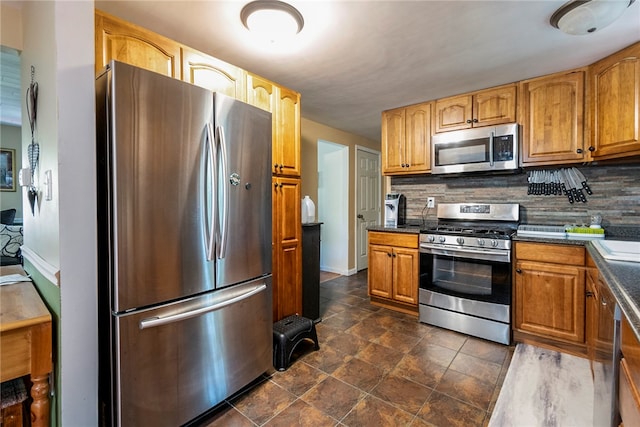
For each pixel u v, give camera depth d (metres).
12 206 4.61
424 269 2.82
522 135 2.61
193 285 1.51
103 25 1.51
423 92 2.90
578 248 2.11
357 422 1.58
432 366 2.10
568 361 2.13
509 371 2.03
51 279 1.28
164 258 1.40
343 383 1.91
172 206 1.42
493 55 2.18
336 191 4.79
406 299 2.99
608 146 2.16
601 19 1.64
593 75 2.29
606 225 2.49
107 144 1.26
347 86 2.75
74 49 1.25
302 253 2.75
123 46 1.57
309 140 3.97
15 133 4.65
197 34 1.91
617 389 1.11
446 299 2.69
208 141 1.55
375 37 1.94
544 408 1.67
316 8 1.65
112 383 1.30
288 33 1.82
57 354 1.28
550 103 2.48
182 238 1.46
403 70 2.42
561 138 2.44
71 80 1.25
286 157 2.52
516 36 1.93
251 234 1.82
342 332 2.65
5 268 2.03
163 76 1.38
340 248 4.77
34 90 1.59
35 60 1.58
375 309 3.21
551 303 2.23
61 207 1.22
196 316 1.52
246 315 1.80
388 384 1.90
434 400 1.75
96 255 1.31
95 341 1.31
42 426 1.22
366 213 5.11
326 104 3.27
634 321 0.78
